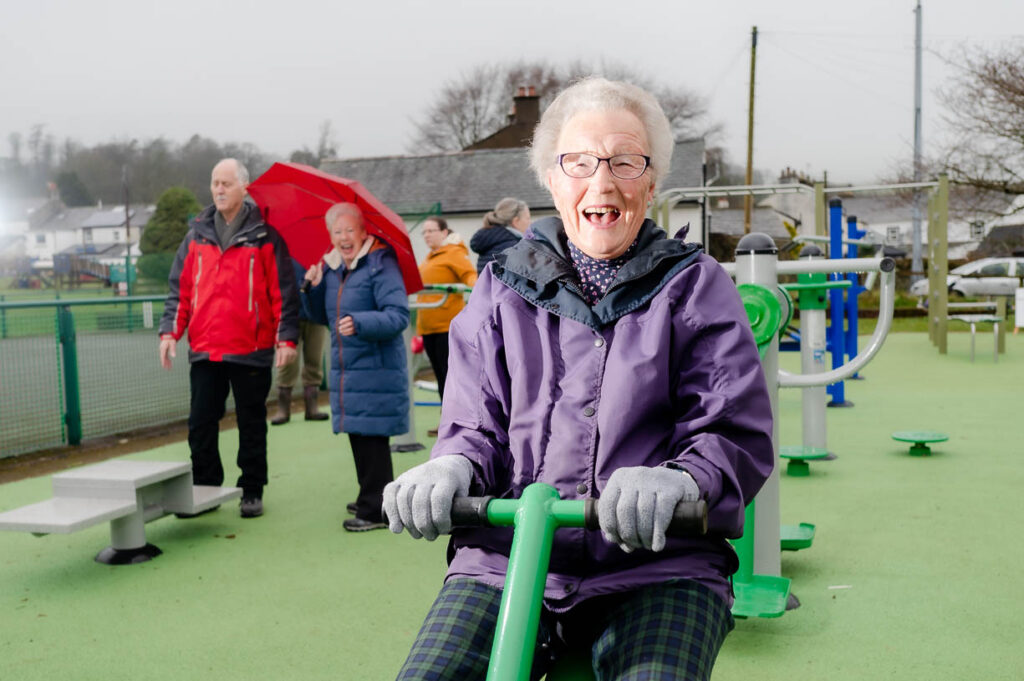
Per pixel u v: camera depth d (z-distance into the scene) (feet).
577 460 5.05
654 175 5.60
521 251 5.52
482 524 4.57
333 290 14.53
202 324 15.26
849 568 12.25
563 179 5.50
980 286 63.05
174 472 13.87
